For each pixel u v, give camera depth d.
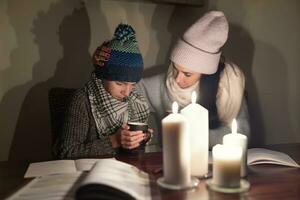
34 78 1.72
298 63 2.07
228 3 1.91
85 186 0.75
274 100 2.06
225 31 1.47
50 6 1.70
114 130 1.48
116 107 1.47
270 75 2.04
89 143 1.33
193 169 0.98
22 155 1.75
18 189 0.88
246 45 1.97
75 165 1.10
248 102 1.95
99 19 1.76
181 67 1.54
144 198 0.82
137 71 1.41
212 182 0.92
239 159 0.88
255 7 1.96
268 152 1.25
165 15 1.83
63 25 1.72
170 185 0.89
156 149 1.80
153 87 1.72
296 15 2.04
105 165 0.94
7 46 1.67
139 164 1.15
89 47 1.77
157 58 1.85
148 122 1.78
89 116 1.44
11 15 1.66
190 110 0.98
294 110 2.09
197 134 0.96
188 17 1.87
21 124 1.73
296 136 2.10
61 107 1.54
